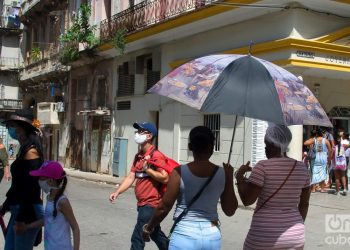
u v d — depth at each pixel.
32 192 5.30
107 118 23.59
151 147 6.32
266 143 4.48
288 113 4.07
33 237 5.36
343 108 16.02
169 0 18.41
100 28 23.42
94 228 9.54
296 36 13.87
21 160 5.34
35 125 5.59
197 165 4.22
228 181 4.34
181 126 18.19
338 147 13.73
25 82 36.34
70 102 28.05
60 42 29.14
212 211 4.20
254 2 13.95
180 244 4.10
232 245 8.30
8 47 42.69
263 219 4.25
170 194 4.16
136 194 6.26
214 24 16.39
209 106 4.06
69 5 28.84
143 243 6.17
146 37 19.06
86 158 25.62
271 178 4.25
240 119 15.23
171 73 4.66
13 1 42.69
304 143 14.15
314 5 13.98
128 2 22.41
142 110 20.69
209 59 4.55
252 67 4.20
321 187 14.17
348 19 14.95
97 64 24.98
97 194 15.39
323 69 14.11
